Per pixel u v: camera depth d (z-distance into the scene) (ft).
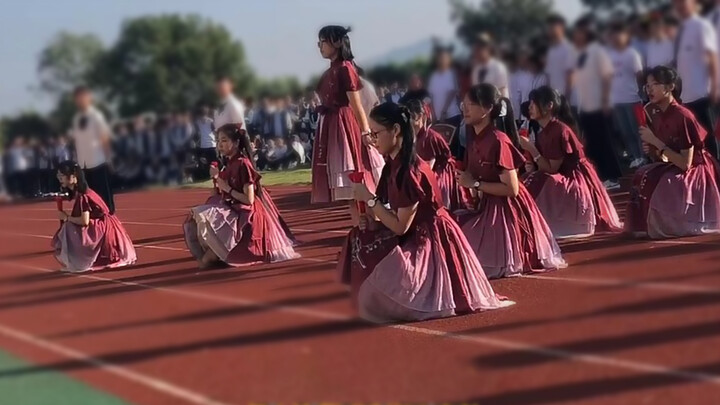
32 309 22.75
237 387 15.01
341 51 25.43
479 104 21.53
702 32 32.12
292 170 68.54
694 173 25.53
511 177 21.63
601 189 27.58
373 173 25.52
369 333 17.90
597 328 16.79
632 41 35.78
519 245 22.24
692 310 17.38
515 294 20.22
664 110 25.77
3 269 31.30
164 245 35.04
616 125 38.22
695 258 22.15
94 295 24.23
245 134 27.45
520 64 33.68
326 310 20.12
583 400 13.17
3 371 16.98
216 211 26.91
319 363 16.05
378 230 18.90
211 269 27.04
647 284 19.85
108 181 36.17
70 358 17.66
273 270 25.85
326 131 25.70
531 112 27.63
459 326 17.88
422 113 26.71
